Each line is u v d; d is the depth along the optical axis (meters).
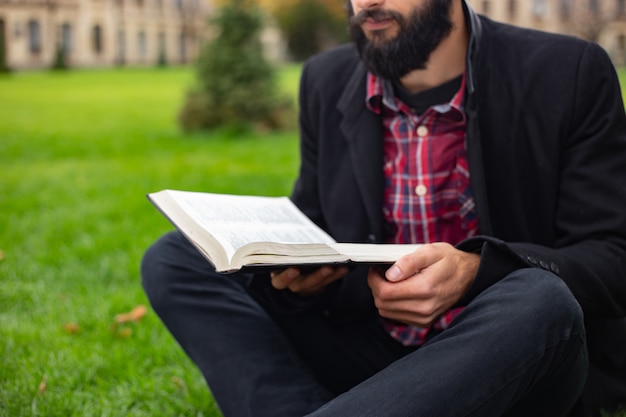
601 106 1.92
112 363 2.87
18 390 2.59
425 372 1.51
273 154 9.45
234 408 1.89
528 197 1.96
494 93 1.95
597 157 1.90
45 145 10.48
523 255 1.69
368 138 2.04
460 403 1.50
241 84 11.93
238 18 11.93
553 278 1.61
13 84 26.92
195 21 61.19
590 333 1.90
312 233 1.89
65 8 52.12
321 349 2.05
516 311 1.55
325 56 2.23
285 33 43.84
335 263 1.58
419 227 2.02
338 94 2.15
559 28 16.84
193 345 1.99
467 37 1.99
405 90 2.02
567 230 1.90
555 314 1.56
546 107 1.92
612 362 1.95
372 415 1.48
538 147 1.92
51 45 51.31
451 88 1.99
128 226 5.11
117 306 3.51
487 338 1.53
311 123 2.21
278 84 12.30
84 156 9.45
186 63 61.00
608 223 1.84
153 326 3.24
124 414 2.48
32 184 7.00
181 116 12.09
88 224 5.18
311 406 1.83
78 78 31.72
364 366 2.04
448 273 1.67
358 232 2.06
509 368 1.53
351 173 2.09
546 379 1.63
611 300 1.78
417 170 2.01
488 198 1.96
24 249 4.62
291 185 7.08
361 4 1.88
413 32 1.88
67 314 3.46
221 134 11.73
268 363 1.89
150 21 58.47
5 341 3.07
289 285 1.93
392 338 2.05
